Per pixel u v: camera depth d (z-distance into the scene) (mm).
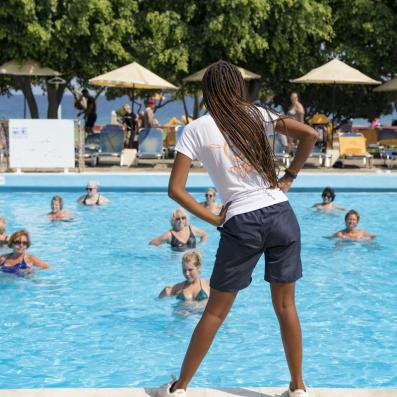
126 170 16438
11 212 12344
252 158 3205
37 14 18266
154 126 18781
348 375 5371
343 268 8812
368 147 20562
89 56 19250
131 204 13312
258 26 19219
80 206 12984
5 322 6645
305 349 5934
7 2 17766
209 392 3498
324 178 15172
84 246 9883
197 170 16750
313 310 7074
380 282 8172
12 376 5344
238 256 3252
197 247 9883
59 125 15617
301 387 3432
